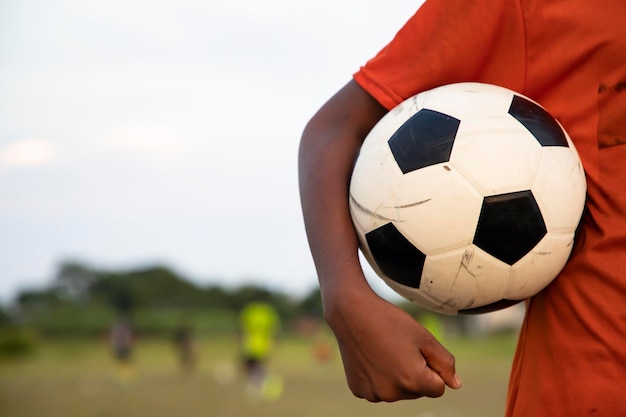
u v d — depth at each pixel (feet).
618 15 4.13
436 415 29.37
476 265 4.01
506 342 146.41
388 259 4.20
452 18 4.39
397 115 4.33
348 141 4.55
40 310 180.96
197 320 188.24
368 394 3.93
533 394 4.21
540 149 4.09
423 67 4.43
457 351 111.65
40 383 54.60
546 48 4.32
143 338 177.78
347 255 4.10
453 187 3.98
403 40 4.52
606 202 4.15
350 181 4.42
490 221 3.96
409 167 4.08
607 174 4.17
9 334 120.06
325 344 90.63
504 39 4.39
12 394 43.42
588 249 4.14
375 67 4.57
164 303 246.06
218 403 37.11
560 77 4.33
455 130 4.09
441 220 3.99
